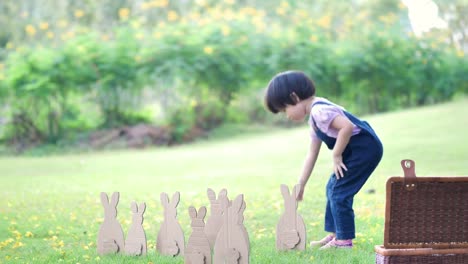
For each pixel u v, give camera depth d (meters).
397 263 3.13
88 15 18.56
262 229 4.79
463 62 17.55
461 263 3.19
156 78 14.02
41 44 15.80
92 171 9.41
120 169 9.53
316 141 4.22
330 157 8.86
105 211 3.96
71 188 7.53
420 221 3.14
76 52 13.98
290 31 16.00
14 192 7.30
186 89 14.76
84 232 4.77
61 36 15.43
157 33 14.71
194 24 15.30
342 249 3.86
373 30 16.72
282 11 17.45
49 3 18.61
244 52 14.89
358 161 3.86
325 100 3.98
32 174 9.30
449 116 11.48
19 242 4.39
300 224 3.84
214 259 3.44
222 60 14.41
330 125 3.87
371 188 6.69
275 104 4.07
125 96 14.60
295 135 12.00
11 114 13.75
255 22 15.94
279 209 5.61
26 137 13.77
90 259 3.81
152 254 3.85
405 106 16.95
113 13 18.66
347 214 3.92
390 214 3.11
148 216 5.47
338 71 15.75
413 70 16.52
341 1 20.53
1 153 13.04
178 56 14.24
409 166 3.08
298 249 3.85
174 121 14.27
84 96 14.44
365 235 4.34
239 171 8.50
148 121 14.98
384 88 16.42
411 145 9.24
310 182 7.21
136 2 19.12
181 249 3.79
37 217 5.53
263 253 3.84
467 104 12.86
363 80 16.11
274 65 14.93
